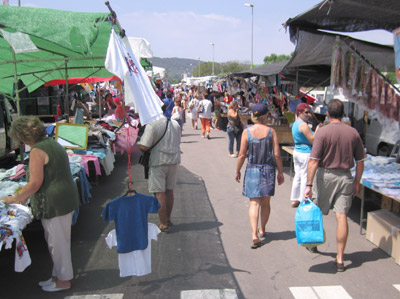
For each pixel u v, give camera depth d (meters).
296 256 4.33
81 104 10.96
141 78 4.14
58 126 6.28
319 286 3.65
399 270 3.99
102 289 3.59
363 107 5.32
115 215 3.48
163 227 5.04
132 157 10.41
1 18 3.64
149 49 7.29
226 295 3.48
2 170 4.86
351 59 5.25
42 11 3.78
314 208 3.97
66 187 3.36
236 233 5.05
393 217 4.54
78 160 5.56
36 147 3.21
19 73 8.47
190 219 5.59
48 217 3.30
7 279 3.77
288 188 7.32
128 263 3.55
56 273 3.53
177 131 4.92
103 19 3.81
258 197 4.53
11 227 3.13
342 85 5.25
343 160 3.87
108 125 9.10
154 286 3.65
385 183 4.61
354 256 4.33
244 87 15.12
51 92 13.36
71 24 3.77
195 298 3.43
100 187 7.30
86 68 9.34
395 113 5.30
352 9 4.83
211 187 7.41
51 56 7.05
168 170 4.98
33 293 3.52
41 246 4.57
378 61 6.75
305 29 5.56
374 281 3.75
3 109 6.93
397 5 4.50
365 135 10.11
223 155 10.90
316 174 4.04
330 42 5.91
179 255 4.36
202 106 14.01
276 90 12.45
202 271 3.97
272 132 4.47
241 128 10.55
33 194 3.32
